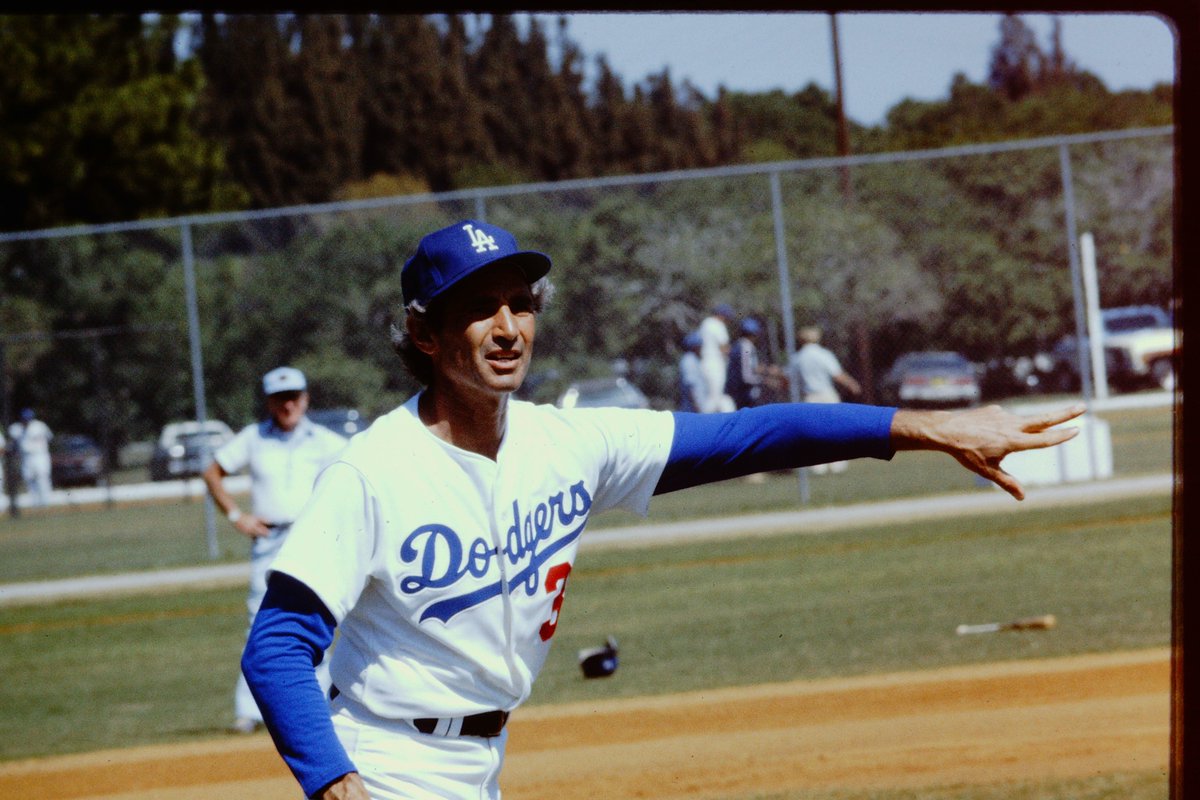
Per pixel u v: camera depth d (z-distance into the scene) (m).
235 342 21.75
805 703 9.12
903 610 12.12
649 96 80.94
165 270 22.17
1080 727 8.03
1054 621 10.92
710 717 8.95
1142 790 6.68
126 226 18.59
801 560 15.43
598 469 3.69
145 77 42.25
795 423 3.70
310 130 73.25
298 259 21.67
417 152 77.75
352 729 3.55
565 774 7.82
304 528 3.36
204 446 18.86
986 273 22.38
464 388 3.47
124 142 39.62
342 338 21.66
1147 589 12.11
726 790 7.26
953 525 16.89
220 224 22.55
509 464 3.54
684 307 21.80
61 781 8.45
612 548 17.42
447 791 3.56
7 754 9.20
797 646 10.99
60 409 22.48
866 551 15.69
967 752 7.68
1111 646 10.05
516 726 9.06
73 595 16.88
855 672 9.91
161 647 13.23
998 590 12.65
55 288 22.48
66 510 26.16
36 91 37.91
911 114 56.22
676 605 13.31
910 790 7.00
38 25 38.84
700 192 22.12
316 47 74.38
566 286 21.75
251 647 3.32
